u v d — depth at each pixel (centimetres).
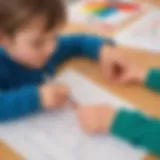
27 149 66
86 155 64
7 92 78
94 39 98
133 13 117
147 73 84
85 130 69
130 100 78
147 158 63
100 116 70
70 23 112
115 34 105
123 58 92
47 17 73
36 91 77
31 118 74
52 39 82
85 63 93
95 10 120
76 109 75
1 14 71
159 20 112
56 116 74
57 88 78
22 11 71
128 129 67
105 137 68
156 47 98
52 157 64
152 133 65
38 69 87
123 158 63
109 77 86
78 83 84
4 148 67
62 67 92
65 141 67
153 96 79
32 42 77
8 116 74
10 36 75
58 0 76
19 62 85
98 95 79
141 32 106
